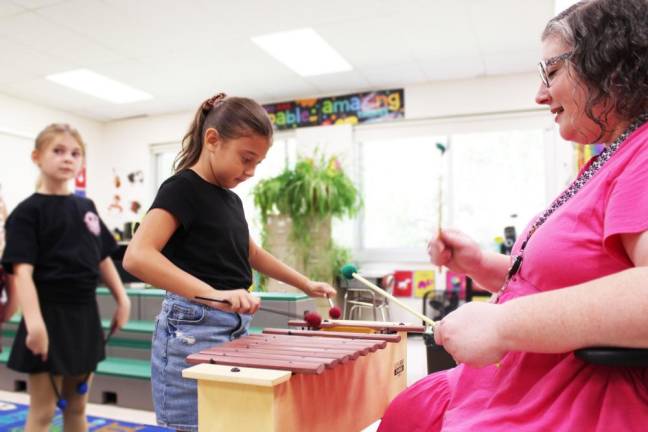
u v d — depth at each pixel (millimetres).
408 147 5590
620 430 715
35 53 4359
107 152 6699
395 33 4043
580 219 821
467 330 795
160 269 1244
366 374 1279
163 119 6402
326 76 5062
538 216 1005
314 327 1466
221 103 1459
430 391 1108
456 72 4980
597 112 837
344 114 5602
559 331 711
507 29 3973
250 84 5293
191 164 1513
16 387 3426
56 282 1894
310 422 1023
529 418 792
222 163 1407
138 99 5730
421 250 5438
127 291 3395
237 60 4598
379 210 5699
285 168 4395
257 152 1411
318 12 3674
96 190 6598
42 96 5555
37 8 3551
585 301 701
